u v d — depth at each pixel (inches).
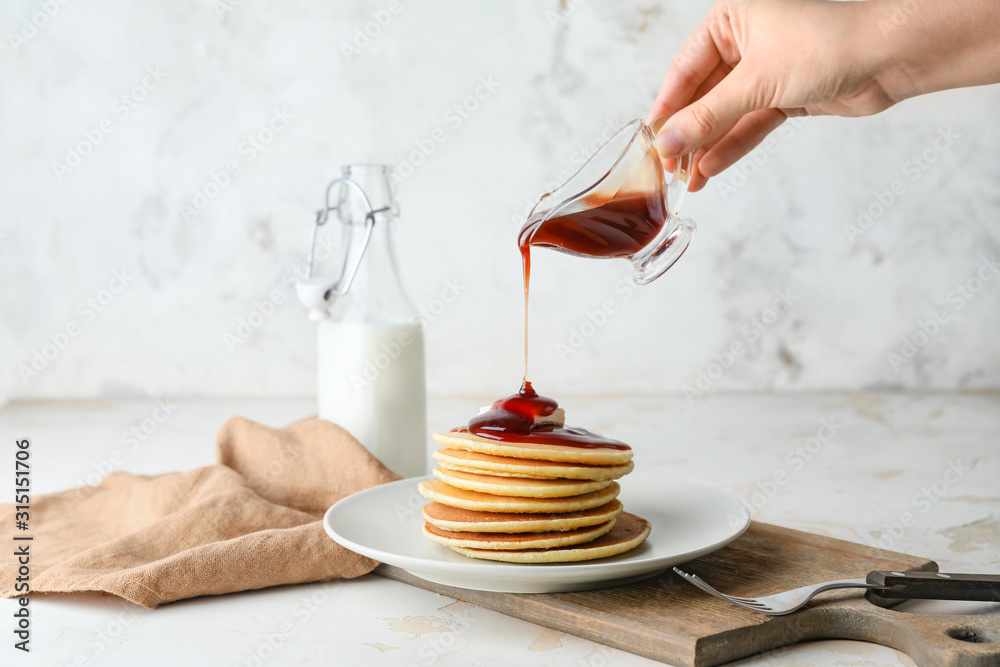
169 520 48.0
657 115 53.4
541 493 39.4
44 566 45.8
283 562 42.6
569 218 42.4
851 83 43.4
